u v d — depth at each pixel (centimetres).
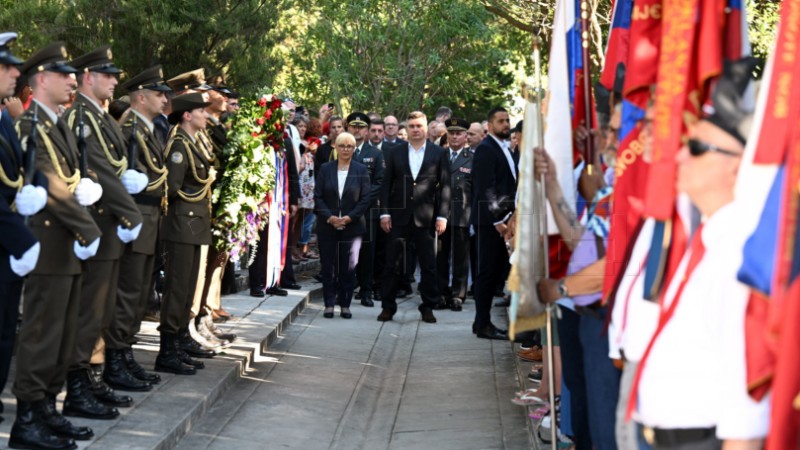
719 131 322
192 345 920
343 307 1263
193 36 2261
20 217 574
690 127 337
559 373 705
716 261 319
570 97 524
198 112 849
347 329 1192
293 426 783
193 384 820
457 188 1316
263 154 931
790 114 298
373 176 1326
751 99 332
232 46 2280
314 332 1162
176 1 2255
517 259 453
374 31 2236
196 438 719
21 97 759
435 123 1579
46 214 615
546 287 456
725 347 312
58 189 614
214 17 2239
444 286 1335
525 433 746
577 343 532
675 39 363
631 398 335
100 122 702
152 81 777
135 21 2227
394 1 2222
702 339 319
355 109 2261
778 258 288
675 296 328
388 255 1241
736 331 309
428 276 1243
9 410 696
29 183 593
